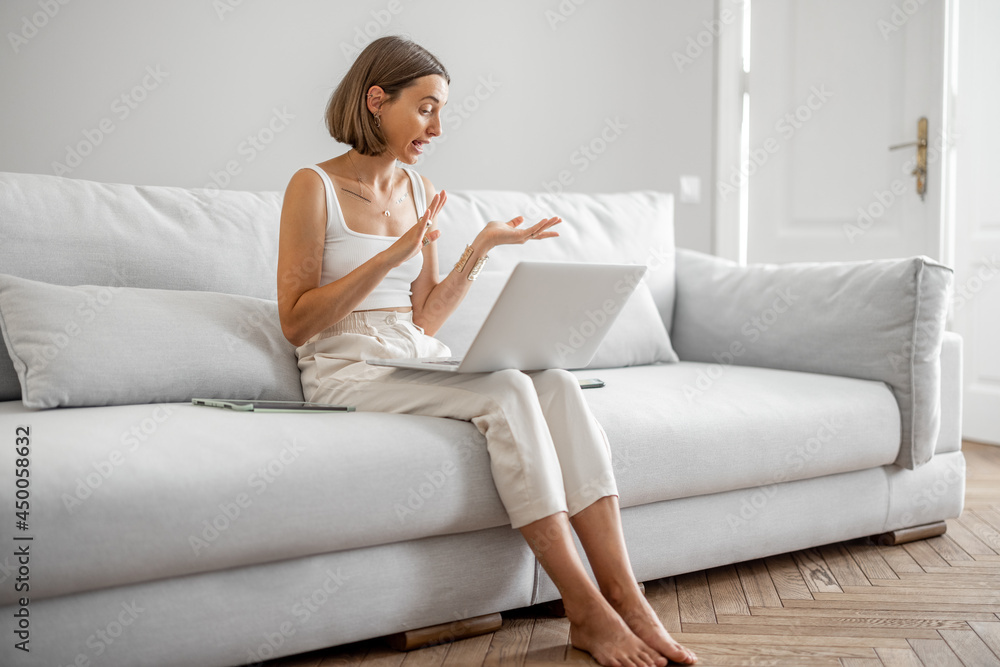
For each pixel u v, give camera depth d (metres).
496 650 1.39
